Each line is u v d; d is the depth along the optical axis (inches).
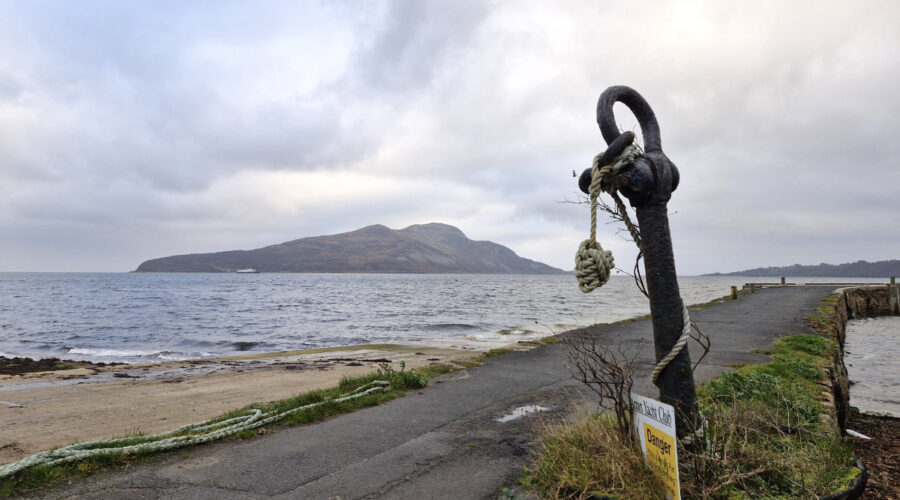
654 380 135.7
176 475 161.6
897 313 1387.8
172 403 303.0
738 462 136.9
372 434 204.7
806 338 434.6
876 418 306.2
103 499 143.5
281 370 443.2
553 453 151.3
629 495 123.5
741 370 281.0
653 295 132.8
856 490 130.9
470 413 236.5
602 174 127.6
